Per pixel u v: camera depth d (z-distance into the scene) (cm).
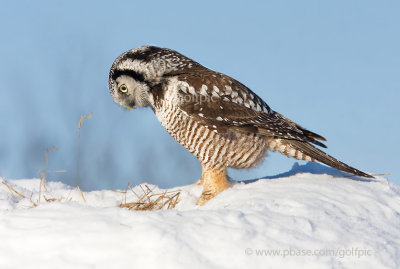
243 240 826
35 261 793
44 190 1312
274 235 852
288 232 865
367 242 871
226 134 1225
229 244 813
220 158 1241
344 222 941
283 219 905
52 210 925
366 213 1011
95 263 776
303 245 838
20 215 911
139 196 1288
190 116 1218
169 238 805
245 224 874
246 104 1257
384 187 1192
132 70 1300
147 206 1208
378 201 1079
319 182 1166
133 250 791
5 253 815
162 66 1280
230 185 1261
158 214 891
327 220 931
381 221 993
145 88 1291
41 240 830
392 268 819
